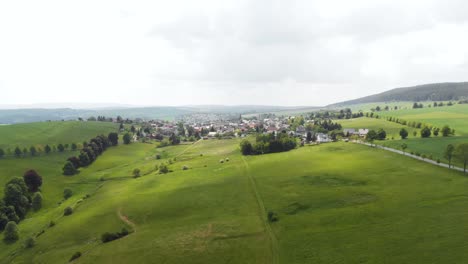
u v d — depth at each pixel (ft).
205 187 369.71
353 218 236.22
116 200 369.30
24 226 342.44
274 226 243.19
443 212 222.07
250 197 318.24
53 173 535.60
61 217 350.43
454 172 322.75
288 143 604.90
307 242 208.85
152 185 417.90
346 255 186.09
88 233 288.51
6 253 280.92
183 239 238.07
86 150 635.66
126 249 235.61
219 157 608.60
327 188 315.99
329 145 576.61
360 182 323.37
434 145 465.47
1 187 433.89
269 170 417.69
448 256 168.35
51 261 245.04
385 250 184.65
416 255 174.40
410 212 230.89
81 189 475.31
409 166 362.94
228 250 213.25
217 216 278.67
